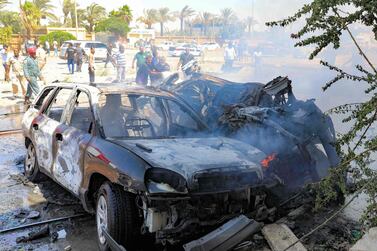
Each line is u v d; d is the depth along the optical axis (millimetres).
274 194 4062
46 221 4180
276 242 3574
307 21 2705
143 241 3646
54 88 5133
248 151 4023
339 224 4129
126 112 4348
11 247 3668
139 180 3174
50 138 4613
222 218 3504
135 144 3768
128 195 3414
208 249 3141
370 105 2643
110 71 20281
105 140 3814
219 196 3465
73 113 4457
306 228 4059
